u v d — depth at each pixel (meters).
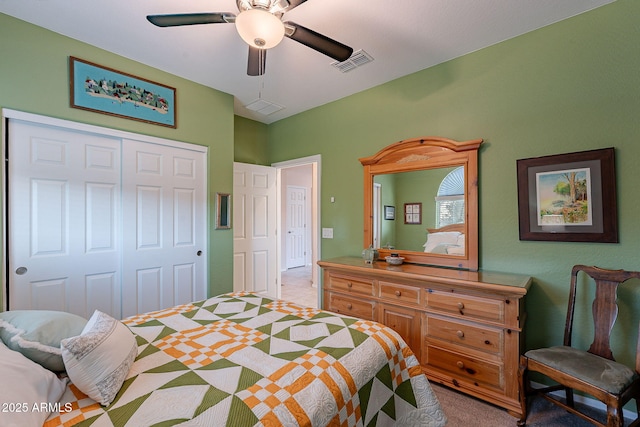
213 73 2.84
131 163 2.62
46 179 2.21
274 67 2.70
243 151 3.99
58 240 2.26
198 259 3.10
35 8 1.95
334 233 3.45
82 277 2.37
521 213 2.19
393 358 1.43
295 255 7.07
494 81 2.32
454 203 2.49
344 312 2.65
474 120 2.42
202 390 1.00
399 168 2.82
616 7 1.85
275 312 1.81
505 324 1.84
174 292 2.90
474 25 2.11
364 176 3.10
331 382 1.11
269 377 1.09
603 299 1.77
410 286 2.25
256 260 3.97
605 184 1.88
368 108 3.13
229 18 1.59
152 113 2.73
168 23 1.60
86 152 2.40
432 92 2.66
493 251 2.32
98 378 0.94
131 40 2.31
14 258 2.06
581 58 1.97
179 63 2.66
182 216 2.97
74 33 2.22
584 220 1.94
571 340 1.97
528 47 2.17
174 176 2.90
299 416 0.94
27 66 2.10
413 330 2.23
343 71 2.76
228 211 3.32
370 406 1.22
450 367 2.05
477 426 1.73
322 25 2.11
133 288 2.63
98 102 2.42
